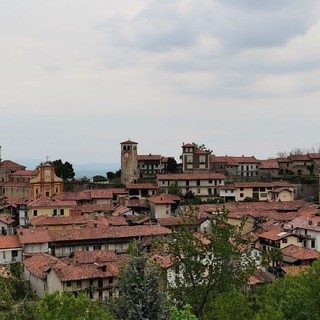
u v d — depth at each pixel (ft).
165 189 538.06
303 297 139.13
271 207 462.60
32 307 143.74
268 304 148.77
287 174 631.97
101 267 265.54
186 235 149.28
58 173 639.76
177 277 151.12
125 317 101.30
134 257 104.83
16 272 310.86
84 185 588.91
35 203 447.42
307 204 487.61
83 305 140.87
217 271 147.02
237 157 651.25
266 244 341.62
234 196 536.01
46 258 290.97
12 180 613.11
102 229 348.18
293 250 303.07
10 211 480.64
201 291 148.87
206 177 544.62
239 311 138.92
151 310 101.45
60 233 338.34
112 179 640.99
